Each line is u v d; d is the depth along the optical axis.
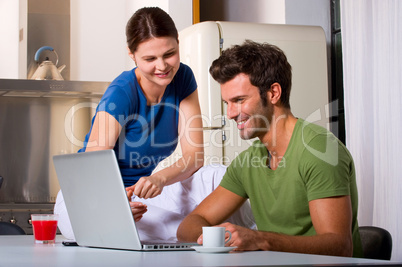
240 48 1.78
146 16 1.94
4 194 4.02
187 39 3.46
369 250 1.71
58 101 4.11
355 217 1.75
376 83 3.05
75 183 1.41
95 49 4.61
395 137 2.89
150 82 2.09
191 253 1.19
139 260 1.02
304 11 3.85
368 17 3.15
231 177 1.92
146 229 1.90
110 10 4.65
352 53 3.27
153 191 1.81
